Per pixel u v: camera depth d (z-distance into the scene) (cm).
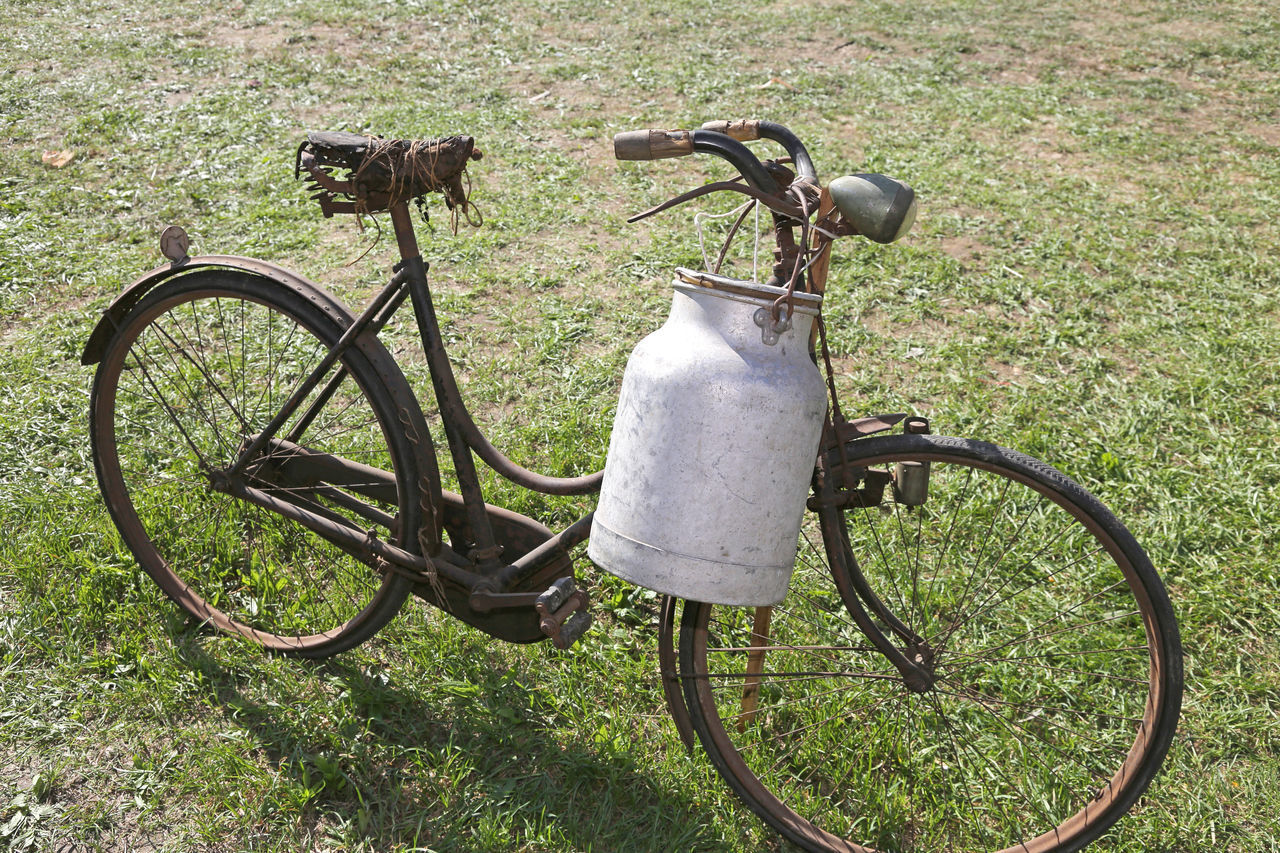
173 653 268
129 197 543
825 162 633
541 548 238
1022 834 238
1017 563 317
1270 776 249
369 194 220
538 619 239
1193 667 281
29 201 530
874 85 799
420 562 240
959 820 242
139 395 372
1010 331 449
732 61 848
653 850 228
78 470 336
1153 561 317
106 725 249
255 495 262
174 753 241
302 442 345
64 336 409
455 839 225
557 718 261
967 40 925
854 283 480
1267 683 274
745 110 729
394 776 241
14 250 476
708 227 534
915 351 430
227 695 260
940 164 640
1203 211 582
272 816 229
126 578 290
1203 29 980
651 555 188
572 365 409
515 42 873
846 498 216
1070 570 316
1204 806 241
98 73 739
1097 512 208
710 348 183
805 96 767
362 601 288
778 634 288
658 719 262
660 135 196
